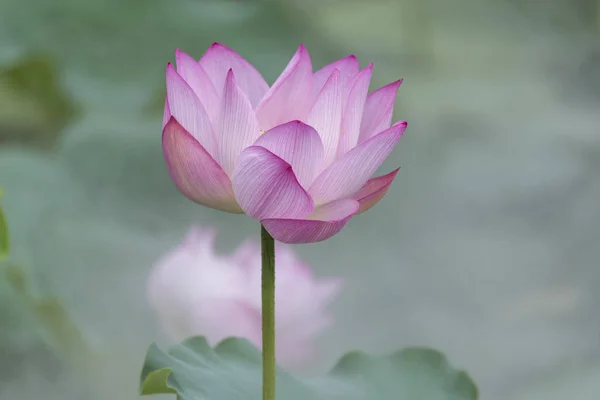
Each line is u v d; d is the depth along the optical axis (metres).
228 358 2.91
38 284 3.61
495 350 4.35
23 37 5.04
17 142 5.03
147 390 2.76
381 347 4.33
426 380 2.96
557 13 10.56
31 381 3.37
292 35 5.52
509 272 5.09
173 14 5.29
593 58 9.50
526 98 8.09
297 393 2.89
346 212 2.68
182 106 2.68
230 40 5.30
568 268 5.16
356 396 2.92
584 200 5.88
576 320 4.53
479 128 7.02
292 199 2.64
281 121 2.74
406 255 5.21
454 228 5.59
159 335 3.50
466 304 4.68
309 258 4.92
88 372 3.40
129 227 4.11
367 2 8.79
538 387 3.97
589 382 3.88
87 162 4.35
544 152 6.50
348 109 2.70
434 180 6.23
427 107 7.39
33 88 5.10
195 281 3.15
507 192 5.93
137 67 5.16
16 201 3.91
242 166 2.64
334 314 4.47
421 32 8.98
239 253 3.16
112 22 5.20
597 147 6.52
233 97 2.65
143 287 3.67
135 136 4.43
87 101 4.97
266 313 2.68
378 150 2.66
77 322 3.44
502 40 9.95
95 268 3.78
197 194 2.68
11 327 3.37
